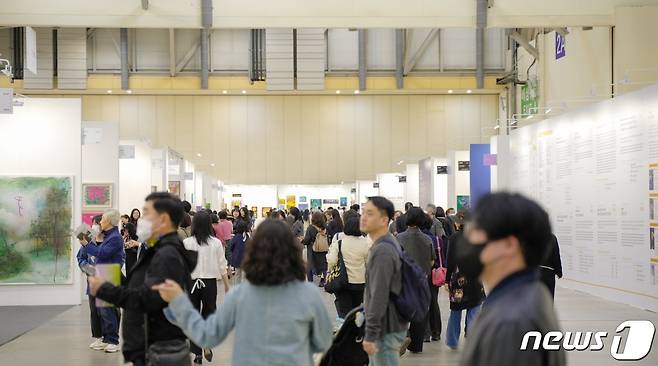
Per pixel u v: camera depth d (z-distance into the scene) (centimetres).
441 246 852
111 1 1573
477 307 777
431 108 3206
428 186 2214
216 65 3088
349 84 3088
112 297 342
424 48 3062
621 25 1597
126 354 387
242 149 3266
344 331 431
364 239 718
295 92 3141
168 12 1585
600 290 1241
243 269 295
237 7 1594
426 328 833
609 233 1203
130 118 3153
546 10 1606
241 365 292
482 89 3069
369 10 1606
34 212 1183
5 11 1549
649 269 1072
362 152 3288
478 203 165
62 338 879
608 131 1203
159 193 377
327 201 3033
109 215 743
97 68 3002
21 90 2930
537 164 1523
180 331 368
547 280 740
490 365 150
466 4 1605
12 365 724
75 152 1203
